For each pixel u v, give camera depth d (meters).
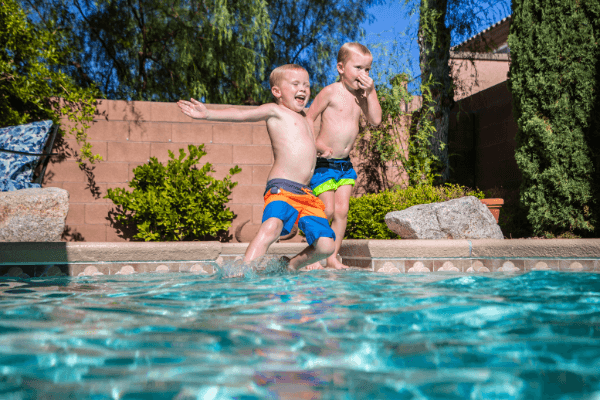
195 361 1.05
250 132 6.46
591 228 5.73
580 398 0.84
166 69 11.71
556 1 5.81
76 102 6.09
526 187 6.27
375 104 3.99
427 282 2.59
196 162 5.92
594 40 5.69
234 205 6.39
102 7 10.55
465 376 0.96
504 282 2.56
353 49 3.86
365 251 3.80
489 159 9.14
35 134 5.39
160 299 1.98
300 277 2.89
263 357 1.08
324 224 3.16
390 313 1.60
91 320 1.51
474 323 1.45
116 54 11.39
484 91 9.31
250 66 10.63
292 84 3.29
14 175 5.09
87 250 3.55
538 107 6.01
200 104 3.03
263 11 10.38
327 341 1.22
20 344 1.19
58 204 4.63
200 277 3.09
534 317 1.54
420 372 0.99
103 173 6.16
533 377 0.95
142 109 6.28
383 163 7.22
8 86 5.87
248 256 2.93
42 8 10.32
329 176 3.92
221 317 1.55
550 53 5.82
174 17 11.09
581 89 5.71
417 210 4.51
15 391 0.87
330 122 3.95
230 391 0.87
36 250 3.44
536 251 3.79
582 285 2.42
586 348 1.16
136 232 6.18
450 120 9.52
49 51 6.17
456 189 6.34
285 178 3.18
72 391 0.87
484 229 4.54
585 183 5.73
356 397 0.84
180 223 5.75
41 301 1.97
